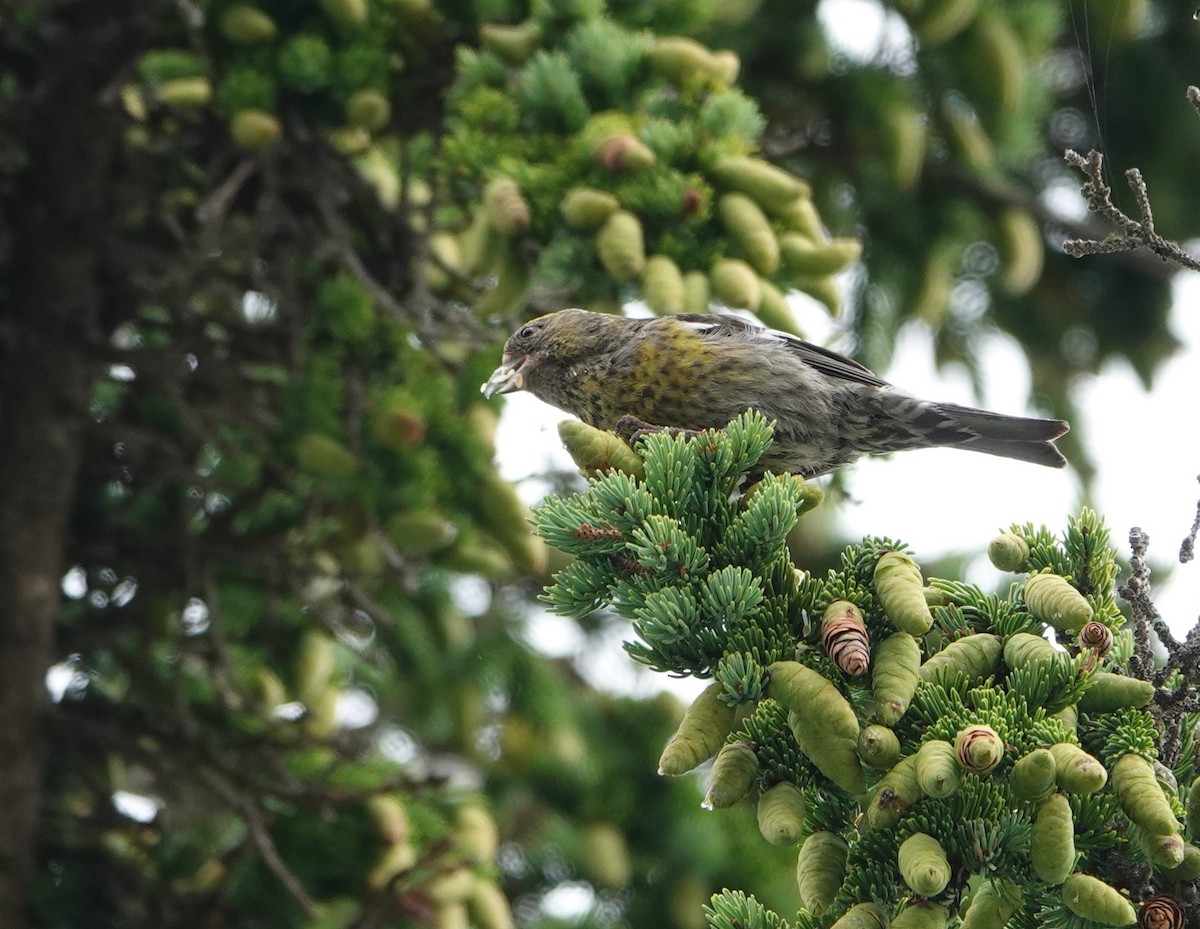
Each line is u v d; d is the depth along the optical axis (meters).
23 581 8.41
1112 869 5.70
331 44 9.72
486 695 11.71
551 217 9.33
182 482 8.97
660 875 11.96
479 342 9.48
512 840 12.15
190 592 8.66
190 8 9.18
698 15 10.18
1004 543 6.53
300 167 9.67
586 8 9.78
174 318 9.10
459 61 9.77
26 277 8.84
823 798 6.02
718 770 5.94
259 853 8.61
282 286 9.16
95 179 8.97
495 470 9.54
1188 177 14.12
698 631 6.15
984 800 5.46
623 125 9.45
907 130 11.73
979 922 5.55
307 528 8.99
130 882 8.21
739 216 9.04
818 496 6.73
